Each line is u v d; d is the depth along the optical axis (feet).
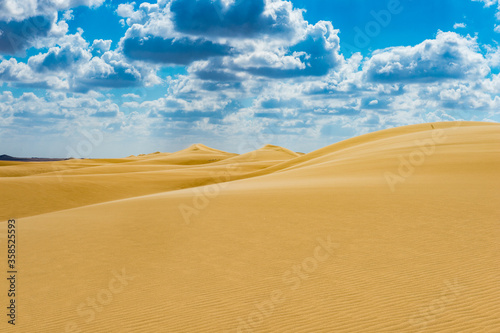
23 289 32.35
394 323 23.16
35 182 130.93
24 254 42.06
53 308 28.66
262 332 23.35
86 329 25.30
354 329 22.89
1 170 258.78
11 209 101.35
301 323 24.14
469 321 22.62
